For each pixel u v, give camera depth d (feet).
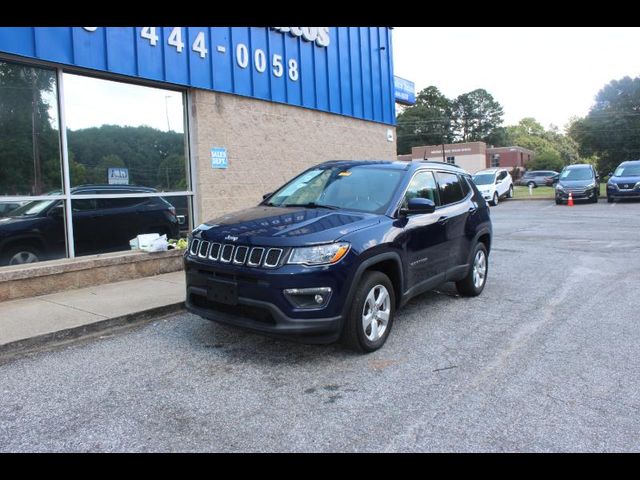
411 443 10.85
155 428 11.51
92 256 24.58
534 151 322.75
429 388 13.48
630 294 23.30
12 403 12.76
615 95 192.95
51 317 18.57
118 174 25.96
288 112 35.17
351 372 14.56
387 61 47.14
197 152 29.07
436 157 239.09
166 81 26.91
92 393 13.29
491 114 337.52
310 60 37.06
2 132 21.75
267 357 15.72
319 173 20.17
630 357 15.60
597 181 80.07
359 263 15.01
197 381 14.01
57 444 10.87
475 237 22.35
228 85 30.40
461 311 20.79
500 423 11.65
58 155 23.53
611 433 11.19
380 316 16.20
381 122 46.14
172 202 28.58
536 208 75.31
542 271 29.01
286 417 11.97
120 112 25.99
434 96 333.83
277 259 14.19
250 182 32.32
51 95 23.21
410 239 17.37
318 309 14.20
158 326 18.98
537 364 15.08
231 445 10.81
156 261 26.45
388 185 18.29
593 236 42.86
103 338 17.67
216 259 15.26
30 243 22.67
